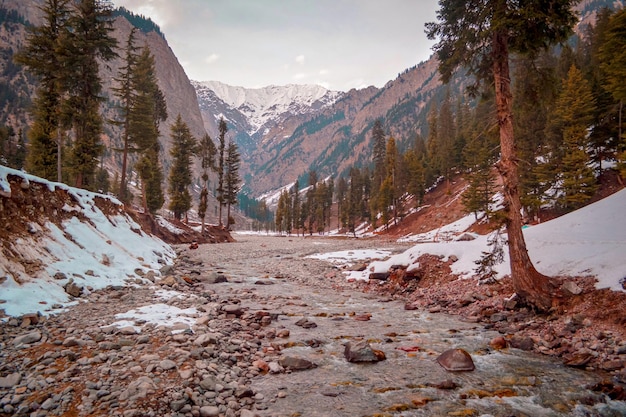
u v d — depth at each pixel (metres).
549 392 6.79
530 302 11.83
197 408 5.61
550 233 17.52
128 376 6.29
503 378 7.45
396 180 93.88
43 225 13.53
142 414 5.19
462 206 69.62
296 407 6.04
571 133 41.00
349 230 114.44
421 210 83.44
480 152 56.72
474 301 14.19
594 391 6.82
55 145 33.62
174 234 47.31
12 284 9.80
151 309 10.84
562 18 11.11
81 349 7.36
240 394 6.24
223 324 10.35
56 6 31.06
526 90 13.38
